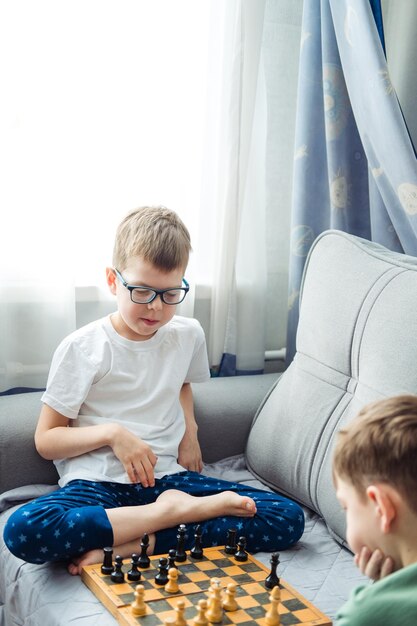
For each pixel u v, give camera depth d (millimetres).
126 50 2146
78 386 1857
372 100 2080
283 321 2602
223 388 2223
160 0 2152
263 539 1707
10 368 2131
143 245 1812
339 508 1751
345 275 1944
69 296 2133
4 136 2029
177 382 1976
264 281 2422
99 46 2117
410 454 1126
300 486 1907
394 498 1136
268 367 2584
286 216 2535
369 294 1851
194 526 1693
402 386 1675
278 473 1982
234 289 2371
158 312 1840
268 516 1725
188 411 2059
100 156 2168
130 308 1838
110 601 1427
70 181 2092
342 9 2121
